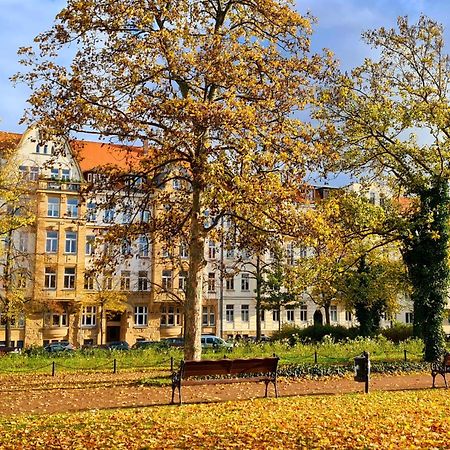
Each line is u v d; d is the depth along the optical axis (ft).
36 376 74.95
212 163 61.11
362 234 87.04
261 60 67.26
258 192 60.64
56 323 175.11
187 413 43.57
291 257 93.81
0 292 164.66
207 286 200.34
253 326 206.39
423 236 83.76
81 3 63.98
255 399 51.11
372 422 38.73
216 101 64.44
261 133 63.72
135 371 79.30
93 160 186.70
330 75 84.79
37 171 172.65
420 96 85.15
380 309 146.00
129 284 185.37
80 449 32.09
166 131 63.82
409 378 69.46
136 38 65.26
